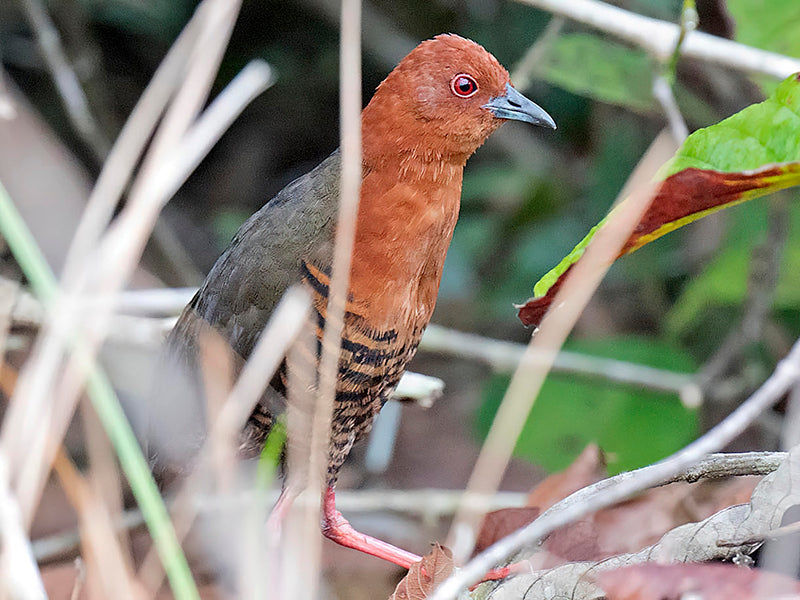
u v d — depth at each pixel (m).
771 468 6.51
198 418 8.78
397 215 8.16
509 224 16.00
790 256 12.09
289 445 8.16
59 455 6.02
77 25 15.71
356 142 6.46
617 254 6.32
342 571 11.02
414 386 10.43
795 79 5.56
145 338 10.85
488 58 8.51
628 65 11.03
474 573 5.20
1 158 7.55
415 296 8.39
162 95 5.84
